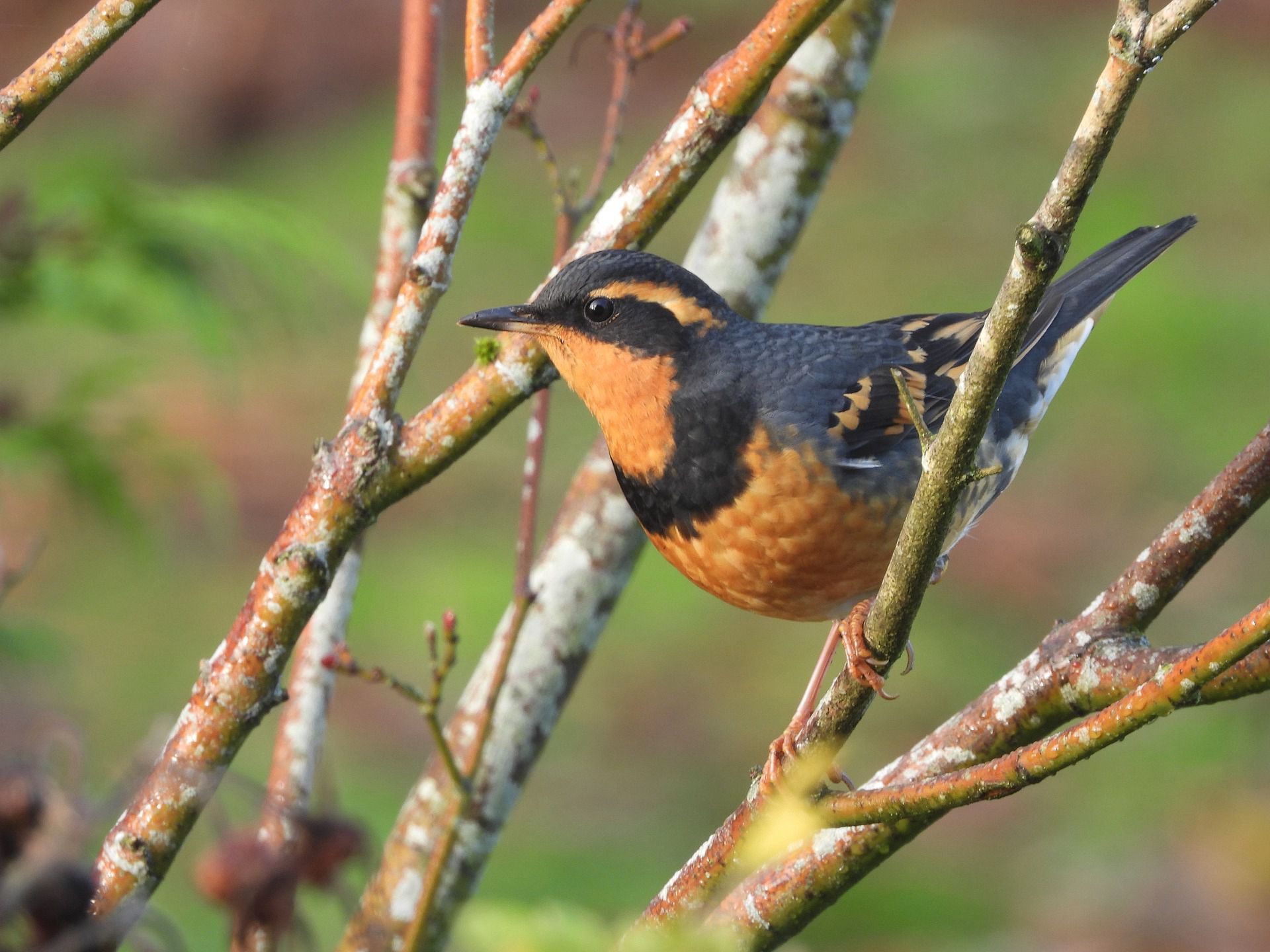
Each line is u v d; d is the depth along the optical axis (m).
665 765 17.64
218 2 29.94
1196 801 16.23
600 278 7.29
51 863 3.55
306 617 5.39
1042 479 21.86
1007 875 15.88
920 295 24.95
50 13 30.17
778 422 7.24
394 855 7.70
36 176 10.08
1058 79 30.66
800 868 5.95
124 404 12.25
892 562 5.04
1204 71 30.89
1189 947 14.59
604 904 15.22
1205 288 24.98
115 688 17.59
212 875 4.16
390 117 29.42
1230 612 18.88
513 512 21.50
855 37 8.04
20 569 6.00
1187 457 21.77
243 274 10.49
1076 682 5.71
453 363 23.58
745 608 7.87
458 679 18.38
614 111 7.71
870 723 17.69
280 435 22.38
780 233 8.23
